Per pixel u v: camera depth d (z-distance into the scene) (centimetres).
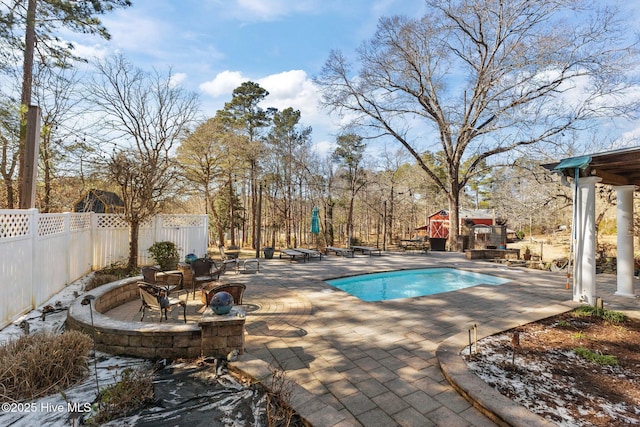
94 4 802
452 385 289
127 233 968
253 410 254
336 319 492
